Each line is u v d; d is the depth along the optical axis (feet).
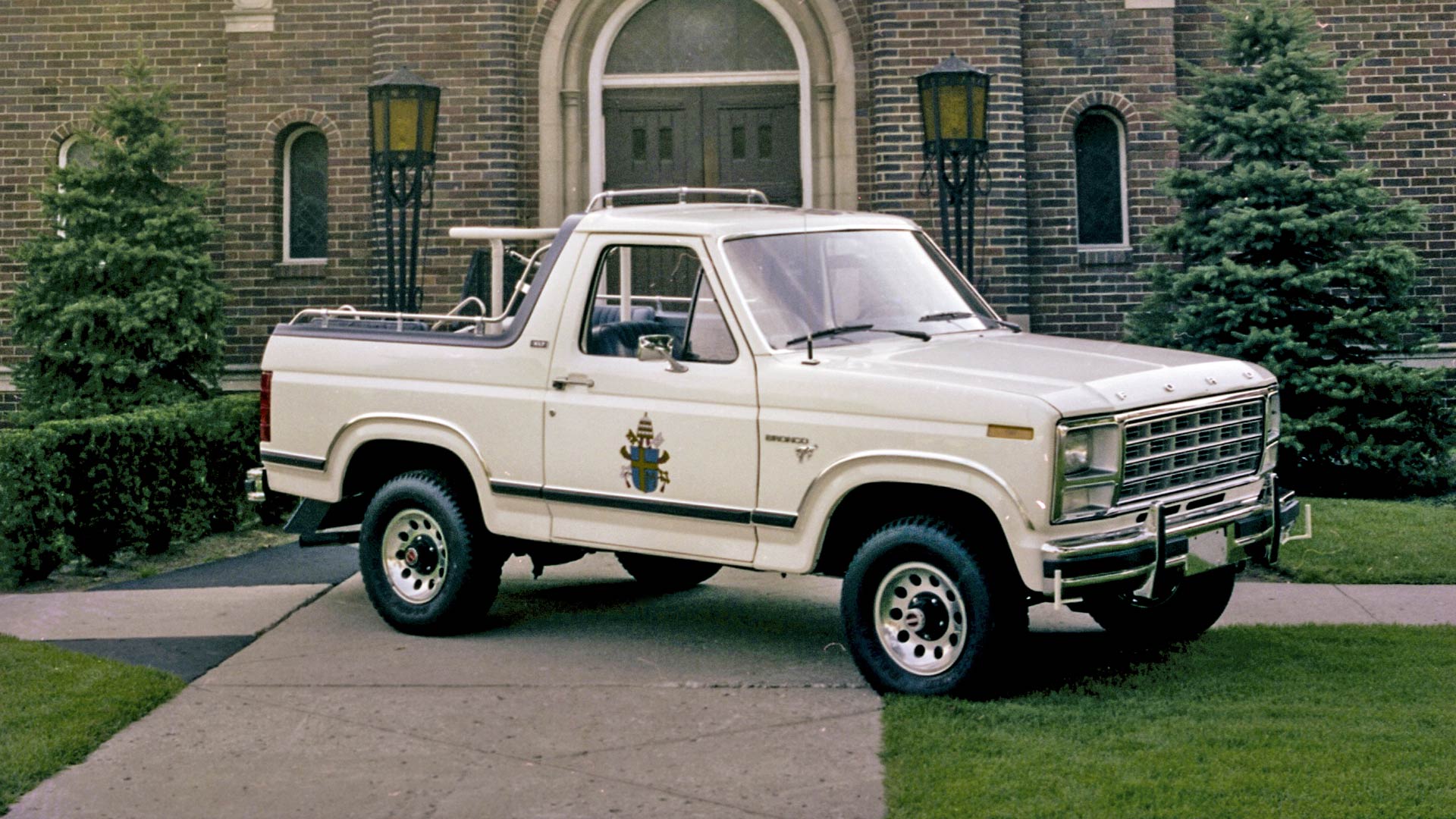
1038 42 47.80
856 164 48.14
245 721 19.39
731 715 19.27
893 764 16.98
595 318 24.44
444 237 47.88
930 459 18.97
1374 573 26.99
